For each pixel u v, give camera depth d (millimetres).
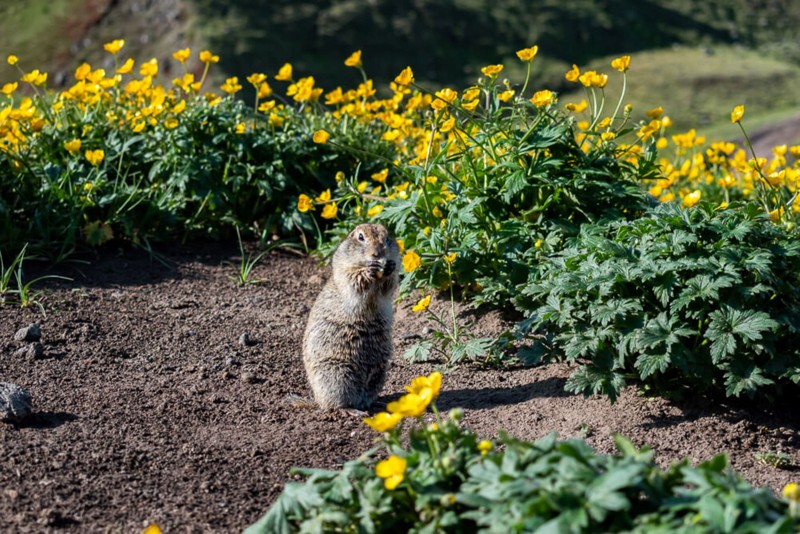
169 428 5707
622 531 3287
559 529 3166
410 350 6945
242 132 9609
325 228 9750
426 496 3621
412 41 40500
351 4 41406
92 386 6270
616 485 3260
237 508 4773
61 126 9531
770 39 54594
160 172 9469
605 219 7301
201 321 7664
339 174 8477
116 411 5875
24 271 8148
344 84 36281
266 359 7043
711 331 5672
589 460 3520
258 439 5625
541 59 42656
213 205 9242
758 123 36375
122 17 37594
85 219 8773
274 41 36750
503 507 3400
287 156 9719
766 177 7523
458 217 7492
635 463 3443
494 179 7672
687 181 11219
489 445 3766
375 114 11273
